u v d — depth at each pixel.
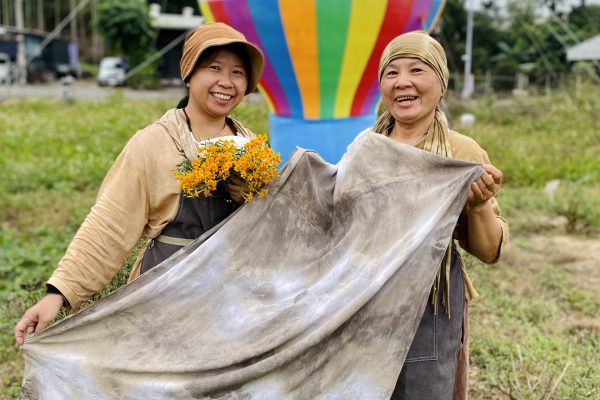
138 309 2.55
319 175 2.71
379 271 2.34
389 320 2.35
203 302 2.56
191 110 2.79
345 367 2.36
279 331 2.40
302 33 5.54
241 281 2.57
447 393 2.52
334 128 6.11
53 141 13.65
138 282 2.55
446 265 2.50
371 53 5.70
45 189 9.89
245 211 2.62
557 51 30.19
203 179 2.51
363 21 5.48
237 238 2.60
